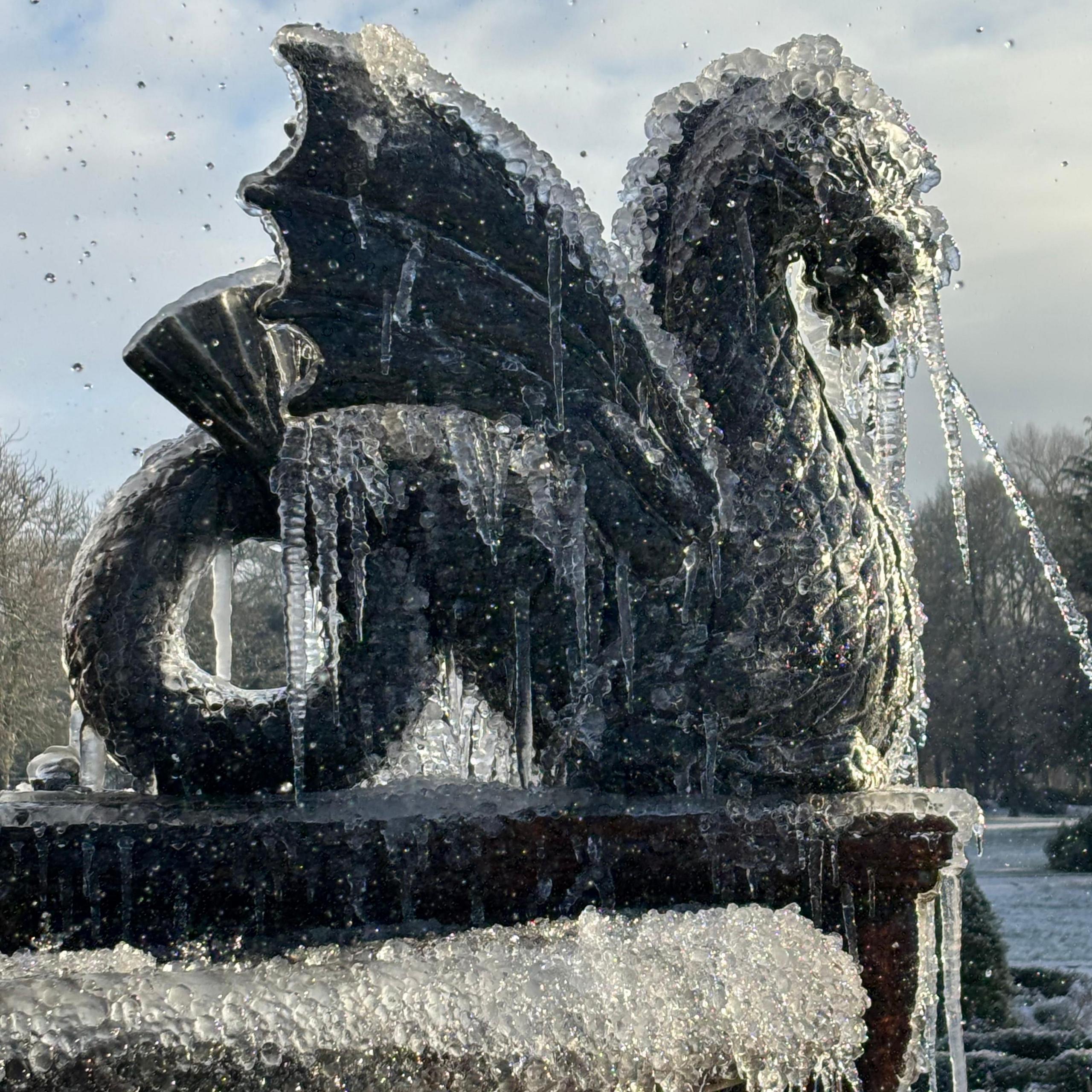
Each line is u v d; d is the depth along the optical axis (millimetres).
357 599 2371
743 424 2344
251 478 2500
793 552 2289
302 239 2172
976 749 24141
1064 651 23672
